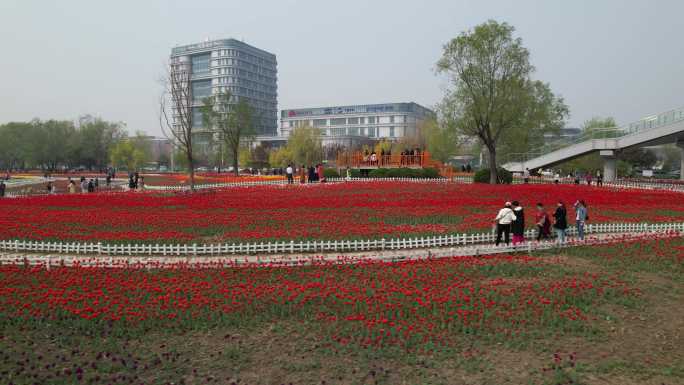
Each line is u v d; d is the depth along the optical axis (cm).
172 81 3878
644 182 5269
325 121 16250
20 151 10506
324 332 895
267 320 958
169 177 7381
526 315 972
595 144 5381
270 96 18038
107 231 1883
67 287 1148
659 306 1051
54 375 738
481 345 844
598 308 1031
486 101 4406
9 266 1342
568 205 2703
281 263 1385
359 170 5378
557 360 783
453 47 4519
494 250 1546
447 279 1235
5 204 2862
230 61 15900
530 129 6034
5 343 857
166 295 1081
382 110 15562
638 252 1562
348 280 1228
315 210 2470
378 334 870
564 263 1429
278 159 9538
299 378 728
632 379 724
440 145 7700
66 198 3197
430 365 762
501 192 3409
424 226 1961
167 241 1691
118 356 805
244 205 2688
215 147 10125
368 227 1933
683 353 810
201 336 888
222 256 1567
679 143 5919
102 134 11219
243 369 760
